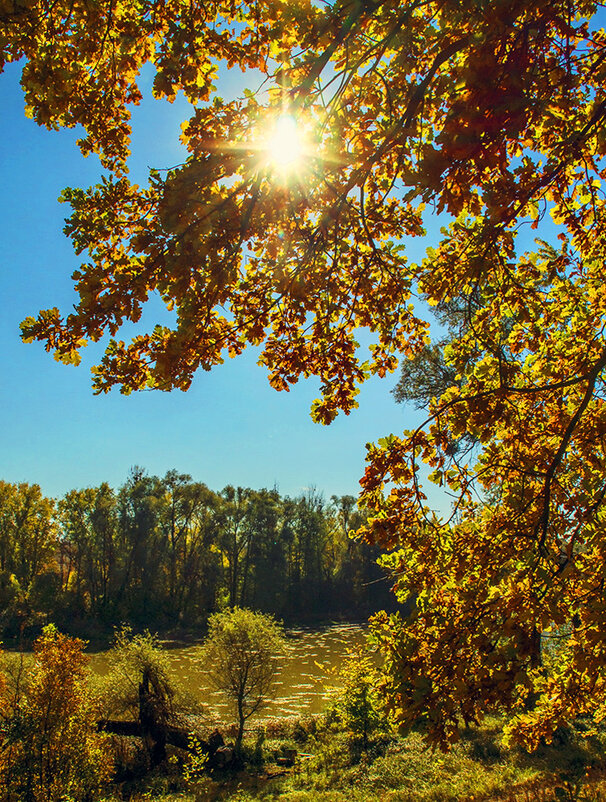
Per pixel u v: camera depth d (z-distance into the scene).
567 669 4.72
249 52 3.39
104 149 3.71
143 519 59.22
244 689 22.42
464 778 13.60
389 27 3.35
